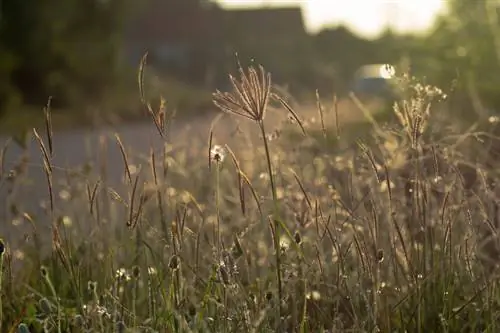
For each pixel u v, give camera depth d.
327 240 3.61
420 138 3.16
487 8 10.89
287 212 3.60
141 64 2.87
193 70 41.53
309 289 3.10
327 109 3.94
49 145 2.86
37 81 26.28
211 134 2.76
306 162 3.98
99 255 3.62
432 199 3.51
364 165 3.51
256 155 4.12
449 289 3.02
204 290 3.08
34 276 3.69
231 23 51.00
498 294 3.08
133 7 30.84
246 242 3.31
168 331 2.75
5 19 26.36
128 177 2.99
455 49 9.98
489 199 3.47
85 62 27.66
